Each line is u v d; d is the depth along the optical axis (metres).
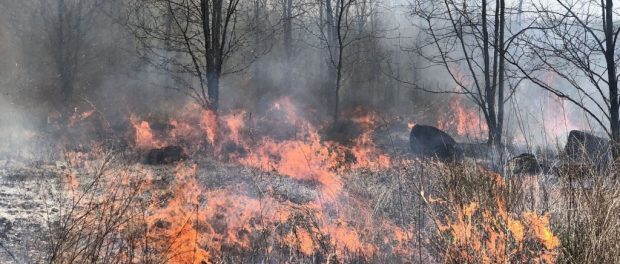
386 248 4.54
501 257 3.60
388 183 6.72
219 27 12.87
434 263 4.22
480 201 4.13
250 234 4.90
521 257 3.60
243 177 7.92
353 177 7.62
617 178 3.99
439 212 4.80
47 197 6.05
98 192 5.83
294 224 5.16
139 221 4.50
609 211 3.47
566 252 3.52
